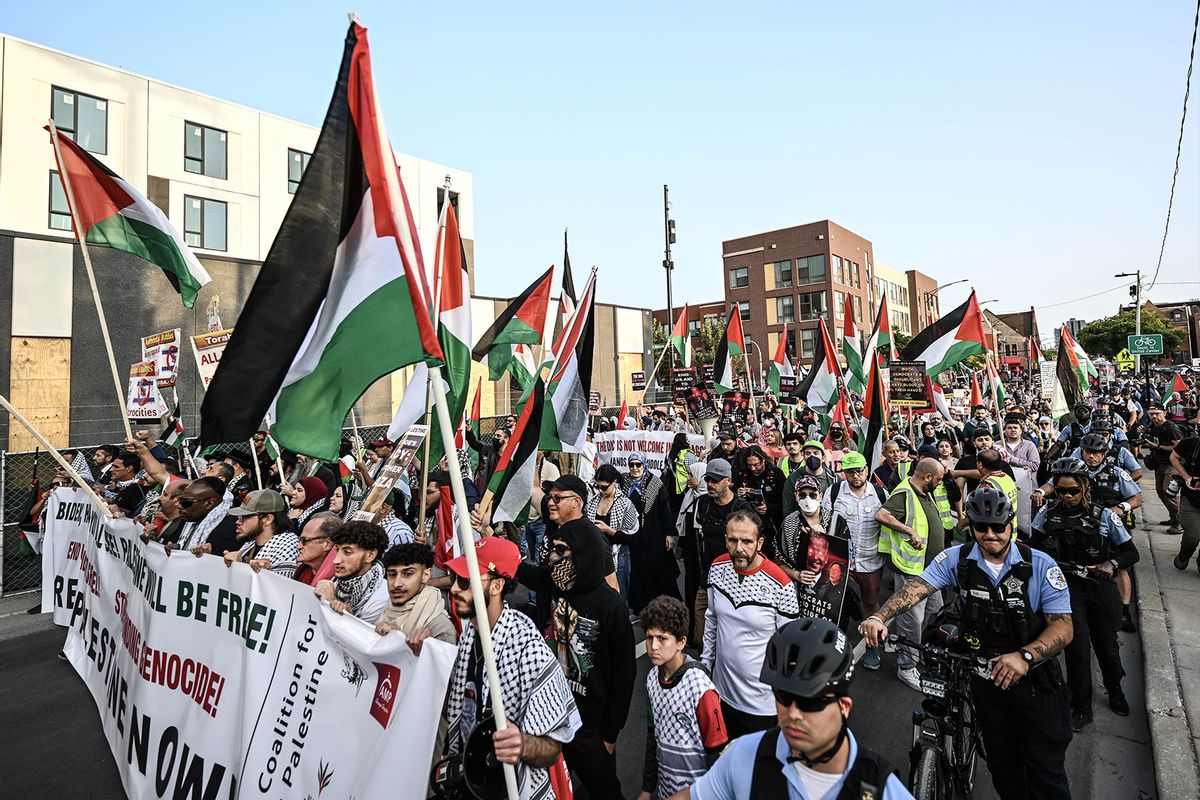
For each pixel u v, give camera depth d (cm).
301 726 316
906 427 1437
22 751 524
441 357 277
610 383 3450
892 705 541
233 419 344
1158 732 460
